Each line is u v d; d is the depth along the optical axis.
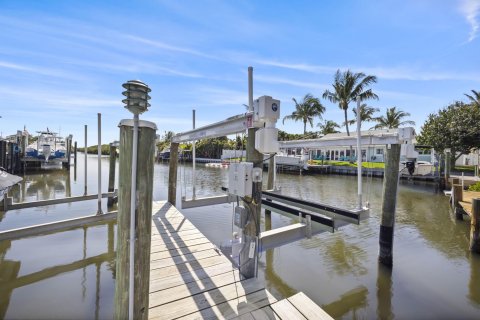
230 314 2.06
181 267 2.93
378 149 21.31
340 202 9.84
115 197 7.88
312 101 25.72
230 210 8.15
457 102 19.27
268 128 2.29
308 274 4.03
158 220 4.89
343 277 3.96
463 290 3.66
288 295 3.51
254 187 2.55
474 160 25.56
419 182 15.94
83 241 5.01
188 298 2.29
